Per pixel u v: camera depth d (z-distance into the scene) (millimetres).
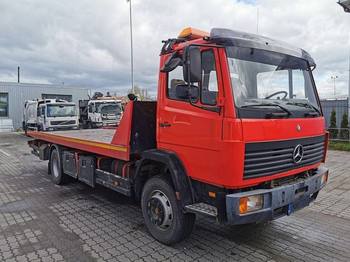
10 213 5871
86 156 6707
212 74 3725
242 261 4000
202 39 3881
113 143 5441
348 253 4238
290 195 3934
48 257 4125
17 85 33219
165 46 4484
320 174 4574
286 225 5199
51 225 5246
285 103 4211
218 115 3627
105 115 23844
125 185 5258
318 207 6133
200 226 5137
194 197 4102
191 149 4004
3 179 8891
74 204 6414
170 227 4328
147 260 4027
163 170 4586
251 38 4004
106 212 5898
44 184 8234
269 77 4074
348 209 6020
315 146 4535
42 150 9016
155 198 4520
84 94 37625
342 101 18562
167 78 4391
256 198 3623
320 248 4383
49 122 22266
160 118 4535
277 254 4203
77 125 23641
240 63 3775
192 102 3904
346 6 15070
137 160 5074
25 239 4695
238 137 3480
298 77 4559
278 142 3824
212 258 4078
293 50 4574
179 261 3998
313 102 4727
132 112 4930
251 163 3596
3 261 4023
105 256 4141
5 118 32719
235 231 4941
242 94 3674
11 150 16219
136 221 5418
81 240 4645
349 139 15969
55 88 35688
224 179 3578
